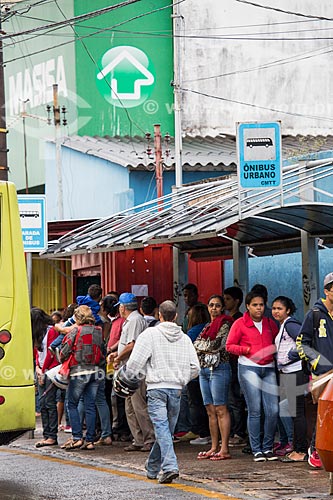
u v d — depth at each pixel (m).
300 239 15.51
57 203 31.02
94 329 14.90
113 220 18.11
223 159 27.39
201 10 34.22
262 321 12.79
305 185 14.83
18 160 36.44
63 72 34.62
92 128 34.16
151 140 32.25
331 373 10.79
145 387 14.22
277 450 12.98
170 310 11.65
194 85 34.28
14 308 11.25
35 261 29.98
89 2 34.38
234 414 14.20
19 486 11.55
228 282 19.61
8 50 37.34
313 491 10.40
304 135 33.31
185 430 15.15
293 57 34.72
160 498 10.38
